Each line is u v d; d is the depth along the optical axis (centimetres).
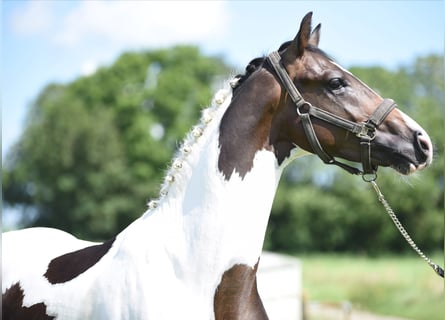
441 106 3888
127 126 3941
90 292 330
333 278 2055
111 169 3788
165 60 4072
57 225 3919
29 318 353
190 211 323
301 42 323
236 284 313
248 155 322
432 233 3475
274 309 1012
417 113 3644
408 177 324
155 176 3816
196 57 4109
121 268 324
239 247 313
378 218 3616
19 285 370
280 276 1025
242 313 315
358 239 3750
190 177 329
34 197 3891
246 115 325
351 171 332
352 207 3709
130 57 4044
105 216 3772
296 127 325
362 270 2294
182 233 321
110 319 317
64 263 364
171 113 3881
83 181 3844
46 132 3897
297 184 3991
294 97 323
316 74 322
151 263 317
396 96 3866
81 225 3872
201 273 313
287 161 335
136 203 3791
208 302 312
